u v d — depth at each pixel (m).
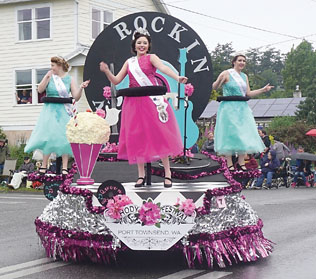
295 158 18.14
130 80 6.15
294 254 6.57
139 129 5.99
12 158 19.83
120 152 6.20
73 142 6.29
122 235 5.57
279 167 17.83
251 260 6.08
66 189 5.93
